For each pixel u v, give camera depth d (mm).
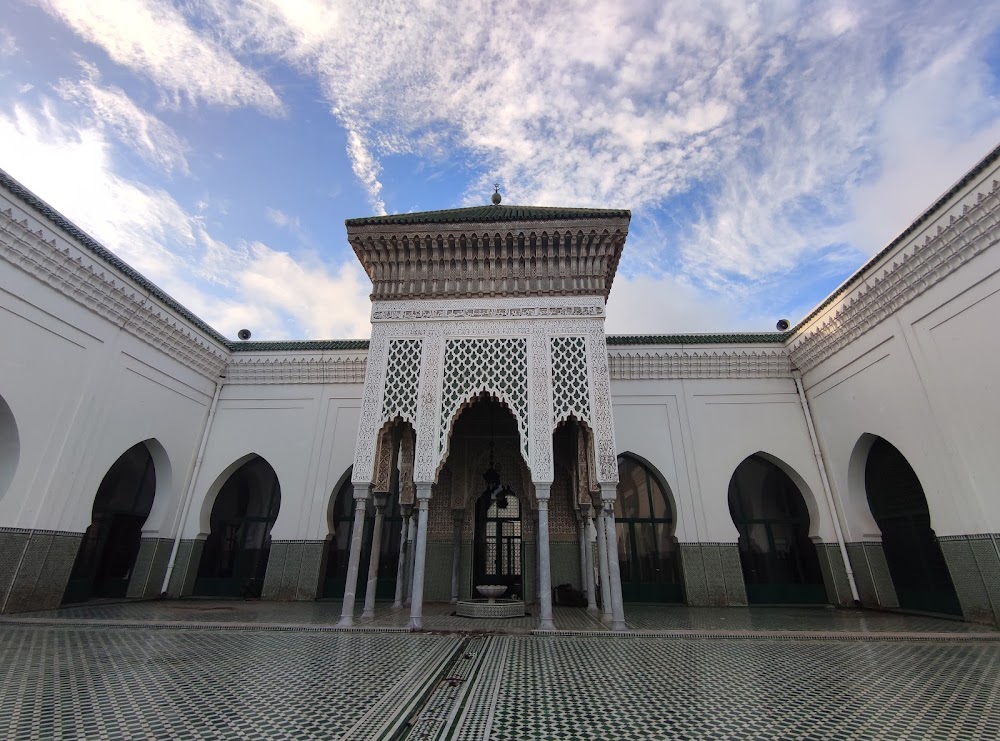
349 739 2182
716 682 3160
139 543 7914
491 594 6406
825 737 2244
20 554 5625
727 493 8109
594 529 8016
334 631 4961
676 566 8055
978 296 5281
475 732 2293
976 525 5352
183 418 8297
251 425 8859
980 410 5285
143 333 7332
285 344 9094
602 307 6141
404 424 7398
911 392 6211
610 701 2758
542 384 5883
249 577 8445
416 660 3723
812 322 7934
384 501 6387
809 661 3768
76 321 6289
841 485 7633
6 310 5438
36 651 3766
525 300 6234
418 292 6320
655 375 8672
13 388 5512
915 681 3188
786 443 8250
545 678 3252
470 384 5945
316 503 8352
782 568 8047
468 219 6191
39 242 5641
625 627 5160
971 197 5176
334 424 8742
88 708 2479
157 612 6172
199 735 2172
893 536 7102
